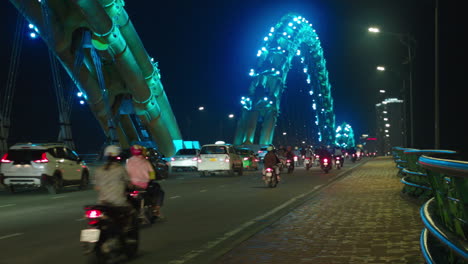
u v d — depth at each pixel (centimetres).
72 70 4709
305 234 991
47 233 1110
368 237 938
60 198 1992
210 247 894
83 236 718
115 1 4275
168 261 788
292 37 7475
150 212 1161
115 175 798
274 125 7412
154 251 874
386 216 1241
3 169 2167
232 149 3516
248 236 977
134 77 4881
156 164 3052
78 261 814
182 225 1183
